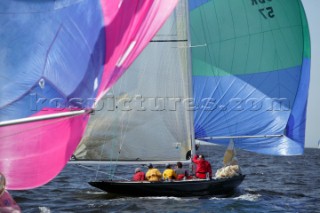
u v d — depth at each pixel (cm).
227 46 7188
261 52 7188
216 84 7156
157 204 5797
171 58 6806
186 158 6812
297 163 19762
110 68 2775
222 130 7131
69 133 2506
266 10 7188
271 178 10744
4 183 2395
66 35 2753
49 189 7362
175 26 6838
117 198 6309
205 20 7181
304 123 7150
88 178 9725
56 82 2714
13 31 2730
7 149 2411
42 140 2450
